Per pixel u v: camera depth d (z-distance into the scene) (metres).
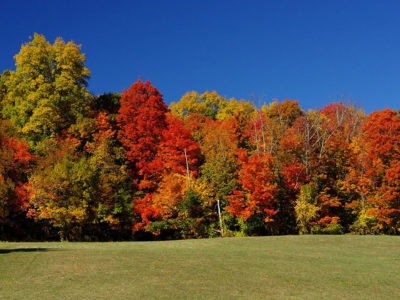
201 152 60.22
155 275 20.22
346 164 57.38
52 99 57.06
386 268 24.61
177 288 17.75
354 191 54.81
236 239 41.66
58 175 46.16
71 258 24.30
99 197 48.16
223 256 27.14
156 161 55.47
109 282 18.64
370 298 17.27
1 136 49.34
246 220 51.56
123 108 60.06
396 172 49.22
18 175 49.72
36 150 53.03
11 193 45.81
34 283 18.30
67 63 60.00
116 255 25.92
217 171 55.19
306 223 51.94
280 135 62.06
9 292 16.69
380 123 52.19
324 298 16.97
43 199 46.31
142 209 50.78
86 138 59.34
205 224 52.50
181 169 55.69
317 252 31.89
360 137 57.97
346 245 37.03
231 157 56.50
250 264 24.09
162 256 26.16
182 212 50.97
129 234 51.81
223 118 85.19
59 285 17.98
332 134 65.38
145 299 15.91
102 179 48.66
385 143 51.56
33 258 24.00
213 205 55.69
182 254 27.55
